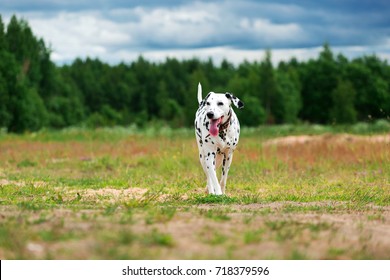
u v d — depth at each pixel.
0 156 24.42
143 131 45.44
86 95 118.44
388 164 17.52
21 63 73.50
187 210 9.10
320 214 9.23
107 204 10.03
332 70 105.75
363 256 6.45
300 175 16.78
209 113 11.77
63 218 7.89
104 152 25.27
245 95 92.62
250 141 25.86
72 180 15.95
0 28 64.81
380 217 8.88
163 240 6.58
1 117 60.38
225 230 7.26
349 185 14.35
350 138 27.11
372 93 100.88
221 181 12.88
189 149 20.59
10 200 11.20
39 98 71.50
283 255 6.34
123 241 6.59
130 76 126.75
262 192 13.37
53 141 34.72
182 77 132.00
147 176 16.88
